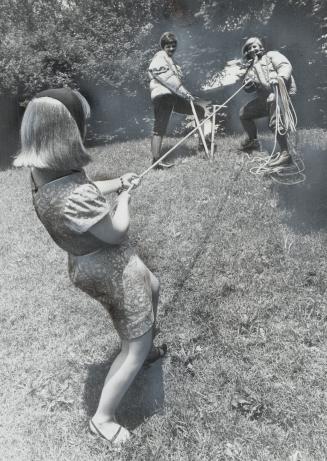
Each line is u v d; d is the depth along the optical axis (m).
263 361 3.26
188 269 4.40
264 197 5.59
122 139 11.46
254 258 4.39
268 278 4.09
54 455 2.78
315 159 6.54
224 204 5.59
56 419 3.04
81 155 2.28
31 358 3.64
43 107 2.19
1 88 11.61
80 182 2.36
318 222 4.82
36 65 11.37
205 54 10.14
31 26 14.07
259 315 3.70
